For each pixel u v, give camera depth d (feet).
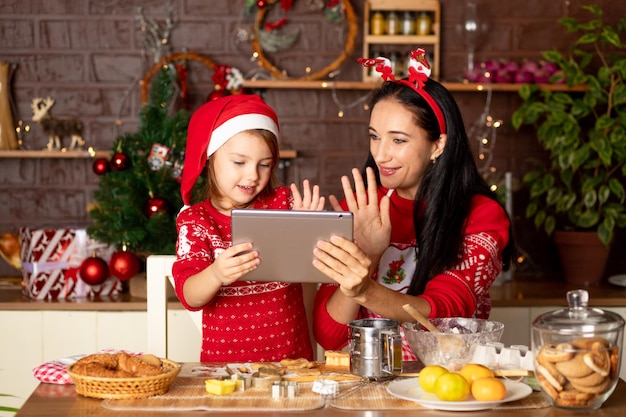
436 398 4.43
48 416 4.26
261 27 10.66
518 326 9.30
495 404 4.35
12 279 10.48
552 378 4.33
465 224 6.14
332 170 10.89
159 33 10.68
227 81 10.34
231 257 5.02
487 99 10.86
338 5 10.64
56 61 10.68
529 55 10.85
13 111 10.67
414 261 6.46
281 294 5.98
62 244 9.42
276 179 6.36
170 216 9.21
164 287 6.44
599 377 4.29
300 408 4.34
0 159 10.71
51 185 10.78
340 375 4.93
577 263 10.13
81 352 9.18
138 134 9.48
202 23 10.71
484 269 6.06
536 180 10.11
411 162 6.07
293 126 10.86
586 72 10.90
